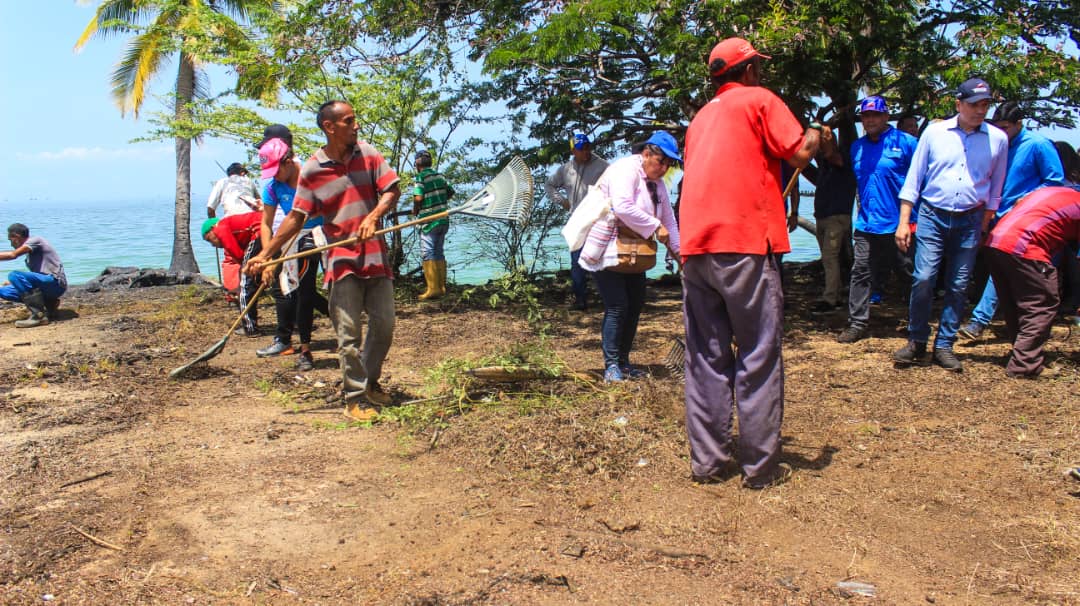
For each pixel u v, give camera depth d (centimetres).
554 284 1147
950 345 600
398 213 1195
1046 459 418
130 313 1062
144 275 1477
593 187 563
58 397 568
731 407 394
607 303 564
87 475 411
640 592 295
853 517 357
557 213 1172
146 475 411
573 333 801
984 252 586
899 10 809
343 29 979
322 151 487
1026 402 514
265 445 460
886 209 679
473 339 788
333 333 834
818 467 415
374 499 381
